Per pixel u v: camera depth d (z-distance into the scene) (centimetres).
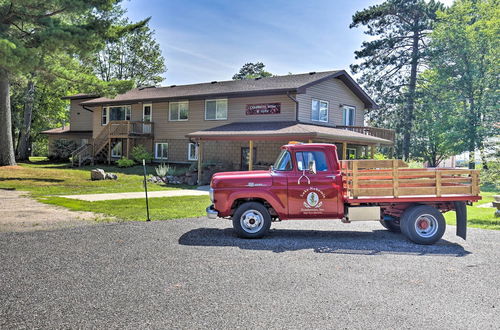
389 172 871
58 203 1389
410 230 860
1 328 413
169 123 3089
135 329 416
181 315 452
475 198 859
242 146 2645
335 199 893
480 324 440
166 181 2383
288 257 722
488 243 880
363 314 462
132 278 583
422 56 3975
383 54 4219
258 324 431
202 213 1253
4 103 2517
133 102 3203
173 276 595
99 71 5422
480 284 578
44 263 654
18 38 2144
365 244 852
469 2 3491
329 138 2020
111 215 1166
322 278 596
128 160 2967
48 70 2148
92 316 446
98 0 2164
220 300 499
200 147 2375
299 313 462
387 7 4019
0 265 639
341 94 2791
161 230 960
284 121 2455
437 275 620
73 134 3847
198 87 3102
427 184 900
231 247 798
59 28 2056
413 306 489
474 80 3344
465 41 3334
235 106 2712
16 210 1223
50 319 438
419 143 4409
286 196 895
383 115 4362
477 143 3142
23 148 3972
